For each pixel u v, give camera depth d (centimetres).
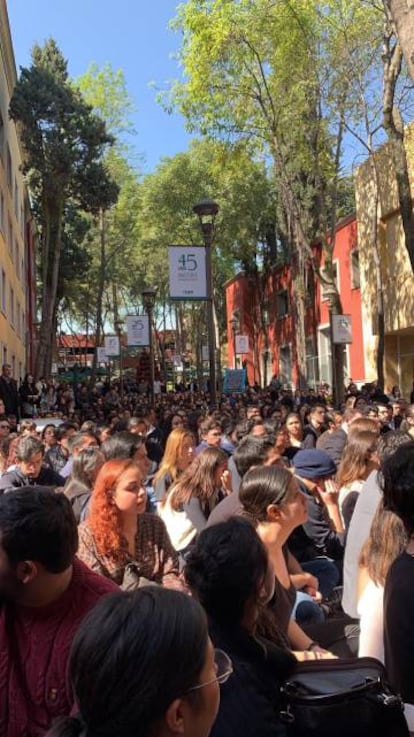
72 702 228
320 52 2128
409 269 2316
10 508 237
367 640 306
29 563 233
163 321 6694
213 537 252
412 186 2164
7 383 2106
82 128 3309
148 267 5272
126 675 132
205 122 2325
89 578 252
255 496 359
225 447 952
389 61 1611
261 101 2225
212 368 1491
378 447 525
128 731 131
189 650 137
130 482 378
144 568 395
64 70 3878
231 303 5312
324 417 1258
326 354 3562
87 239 4972
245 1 2095
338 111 2169
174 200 4088
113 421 1423
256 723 229
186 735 138
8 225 3397
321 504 588
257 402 2292
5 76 3316
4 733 234
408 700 250
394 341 2659
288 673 248
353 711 236
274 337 4375
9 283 3394
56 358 5894
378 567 308
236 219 3912
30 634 240
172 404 2516
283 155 2483
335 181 2372
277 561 357
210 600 243
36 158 3275
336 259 3181
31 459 686
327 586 545
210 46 2114
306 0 2048
